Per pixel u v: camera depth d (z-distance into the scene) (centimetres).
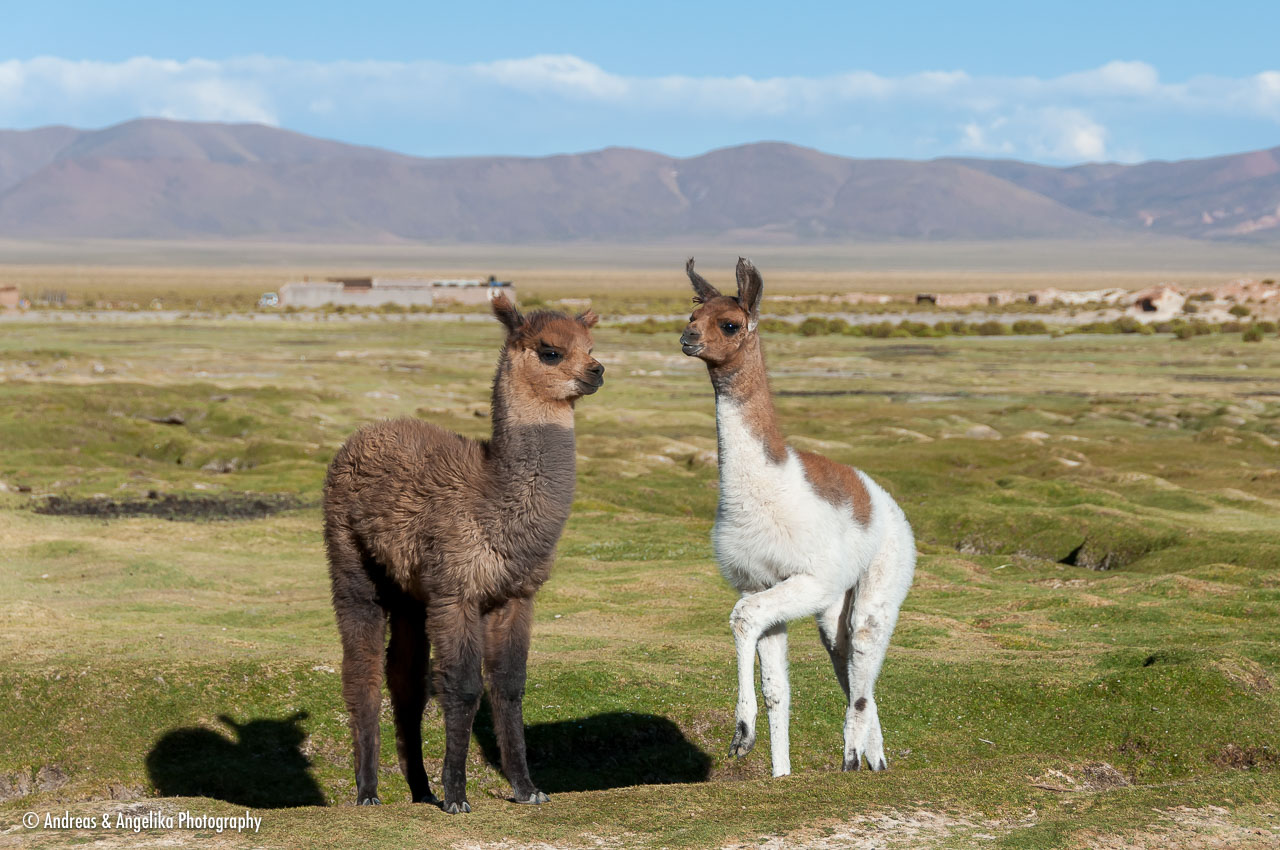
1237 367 7419
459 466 801
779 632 880
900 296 18388
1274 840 729
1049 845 709
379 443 845
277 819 736
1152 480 3019
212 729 1174
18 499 2580
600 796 809
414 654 877
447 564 786
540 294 19125
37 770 1116
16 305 12988
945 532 2480
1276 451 3891
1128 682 1237
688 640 1514
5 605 1602
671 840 711
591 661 1367
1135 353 8500
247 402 4484
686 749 1201
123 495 2716
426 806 778
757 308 857
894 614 923
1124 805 788
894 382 6644
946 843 712
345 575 858
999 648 1477
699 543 2242
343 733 1187
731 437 869
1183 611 1664
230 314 12619
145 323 10600
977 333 10912
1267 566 2027
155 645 1383
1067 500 2728
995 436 4394
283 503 2719
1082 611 1692
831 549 863
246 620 1625
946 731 1199
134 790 1079
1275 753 1100
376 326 10819
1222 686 1209
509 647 815
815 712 1251
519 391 800
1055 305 15138
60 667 1255
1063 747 1152
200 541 2217
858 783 827
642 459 3516
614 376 6788
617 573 1992
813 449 3697
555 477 801
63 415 3747
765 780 840
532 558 801
